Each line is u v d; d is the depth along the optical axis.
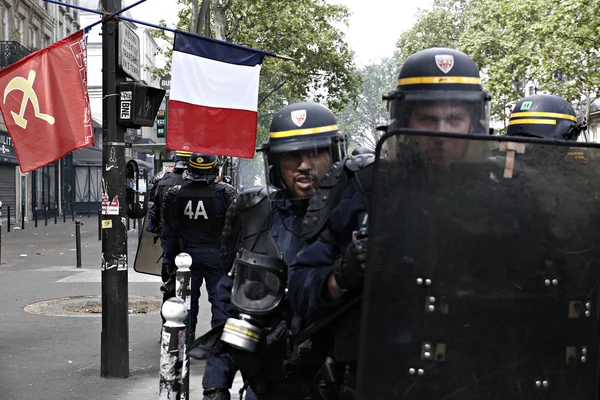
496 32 41.34
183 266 5.04
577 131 4.21
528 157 2.05
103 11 6.41
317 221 2.35
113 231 6.55
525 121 4.18
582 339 2.13
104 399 5.92
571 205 2.10
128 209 6.62
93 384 6.36
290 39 37.19
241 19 35.47
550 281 2.08
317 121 2.70
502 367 2.06
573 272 2.10
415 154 2.02
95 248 21.38
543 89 26.98
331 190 2.34
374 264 2.03
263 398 2.76
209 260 6.73
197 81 7.11
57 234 28.28
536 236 2.07
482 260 2.04
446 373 2.04
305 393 2.68
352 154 2.83
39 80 6.34
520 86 35.00
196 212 6.66
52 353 7.51
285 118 2.71
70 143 6.34
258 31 36.09
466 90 2.27
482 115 2.30
